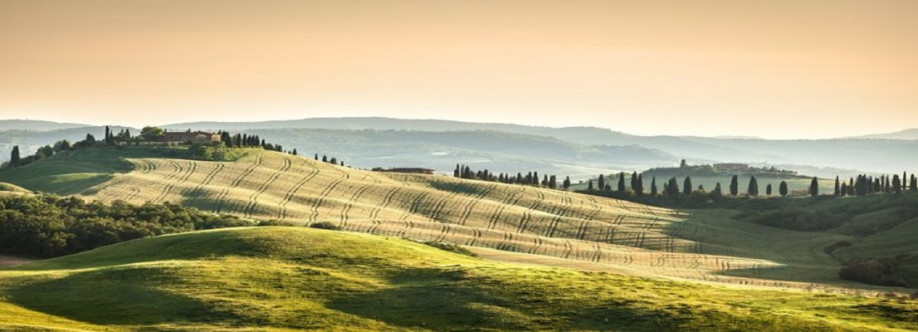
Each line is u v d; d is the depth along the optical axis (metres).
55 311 91.81
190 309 90.38
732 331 80.12
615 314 86.19
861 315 85.12
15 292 98.69
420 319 87.88
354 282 100.50
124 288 98.50
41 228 184.38
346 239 120.00
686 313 84.94
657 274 197.00
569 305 89.19
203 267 105.31
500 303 90.44
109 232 189.88
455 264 109.25
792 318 82.44
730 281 190.88
